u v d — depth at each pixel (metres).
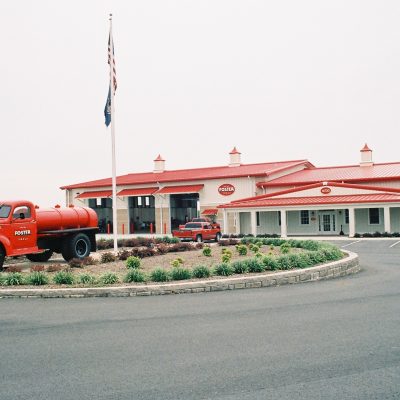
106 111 23.30
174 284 13.38
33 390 6.06
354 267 17.78
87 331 9.11
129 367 6.87
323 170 51.53
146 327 9.30
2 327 9.62
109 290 13.05
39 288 13.51
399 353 7.23
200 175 50.91
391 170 46.16
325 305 11.07
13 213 18.14
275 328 8.94
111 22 22.75
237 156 55.41
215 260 18.92
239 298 12.27
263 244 26.42
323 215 42.75
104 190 55.31
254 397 5.64
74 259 18.48
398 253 25.41
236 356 7.25
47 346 8.12
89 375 6.57
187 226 37.69
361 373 6.38
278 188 47.12
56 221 20.36
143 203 59.44
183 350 7.65
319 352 7.34
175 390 5.93
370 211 40.94
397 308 10.52
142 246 28.67
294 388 5.89
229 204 43.81
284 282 14.64
